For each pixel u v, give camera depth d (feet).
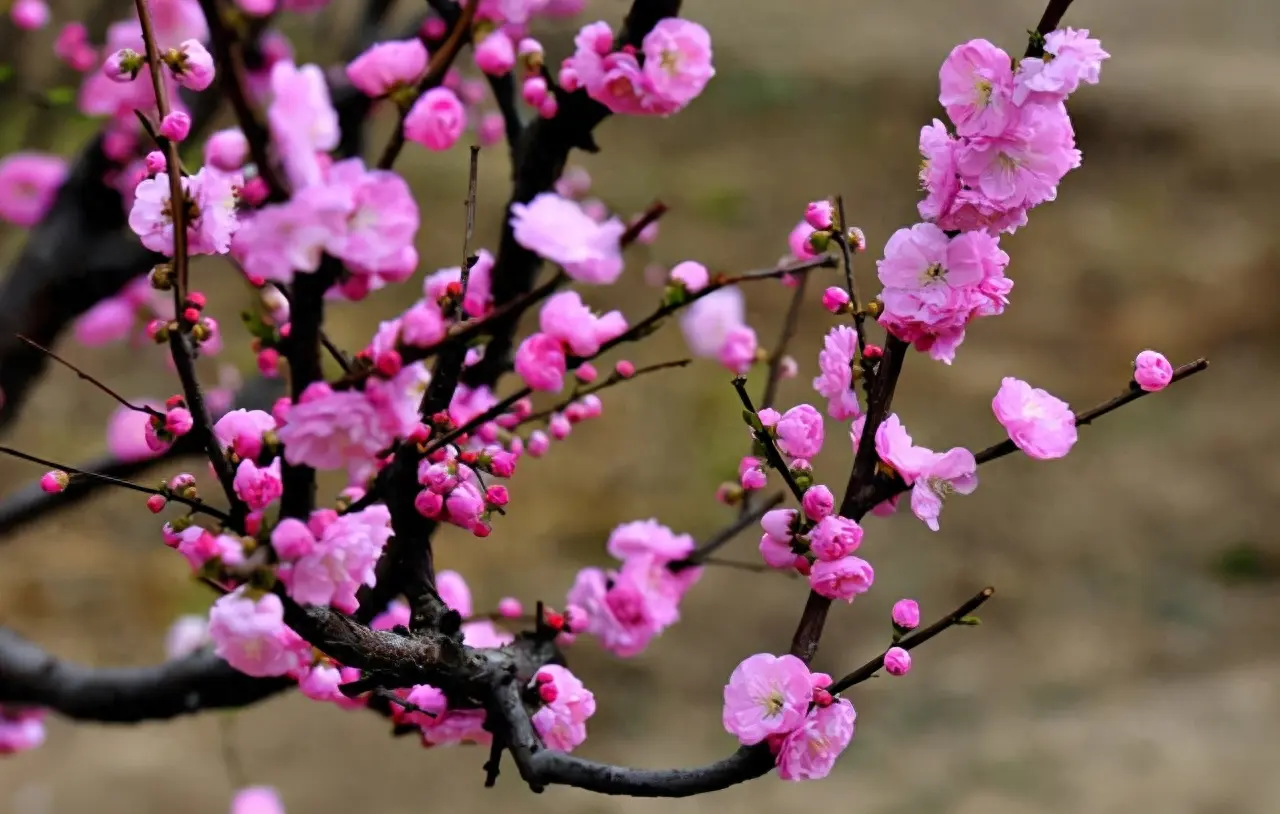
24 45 13.87
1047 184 9.45
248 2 10.86
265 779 22.63
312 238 9.19
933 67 45.85
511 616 10.09
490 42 9.82
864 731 23.98
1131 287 37.27
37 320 11.78
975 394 33.65
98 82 10.53
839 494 26.91
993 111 9.43
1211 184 41.01
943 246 9.46
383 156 9.49
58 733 23.70
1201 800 21.09
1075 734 23.22
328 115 9.25
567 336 9.48
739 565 10.10
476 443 9.94
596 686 24.88
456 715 9.75
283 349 9.43
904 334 9.51
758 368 25.12
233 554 9.29
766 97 43.80
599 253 9.45
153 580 26.76
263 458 9.48
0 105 14.24
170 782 22.41
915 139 42.29
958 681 25.25
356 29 10.98
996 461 32.09
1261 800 20.93
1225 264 37.91
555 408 10.01
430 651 9.55
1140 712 23.86
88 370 31.86
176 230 9.36
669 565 10.11
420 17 10.55
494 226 34.91
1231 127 42.88
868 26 49.90
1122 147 42.65
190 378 9.37
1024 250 38.91
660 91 9.66
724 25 48.96
